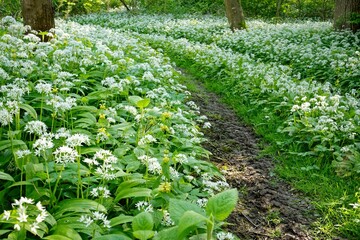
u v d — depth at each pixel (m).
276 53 12.91
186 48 13.35
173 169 3.55
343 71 9.64
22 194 3.23
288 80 9.01
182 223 1.81
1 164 3.38
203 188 3.98
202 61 11.48
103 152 3.19
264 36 15.85
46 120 4.58
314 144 5.78
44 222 2.74
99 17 27.44
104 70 7.00
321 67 10.55
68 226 2.62
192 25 21.67
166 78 7.73
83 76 6.16
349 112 6.61
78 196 3.13
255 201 4.48
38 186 3.29
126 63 7.64
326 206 4.34
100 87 6.03
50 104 4.48
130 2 33.91
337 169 4.95
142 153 3.96
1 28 8.27
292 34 16.69
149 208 2.95
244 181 4.95
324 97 6.50
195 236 2.38
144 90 6.25
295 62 11.66
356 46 12.53
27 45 6.33
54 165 3.29
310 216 4.21
